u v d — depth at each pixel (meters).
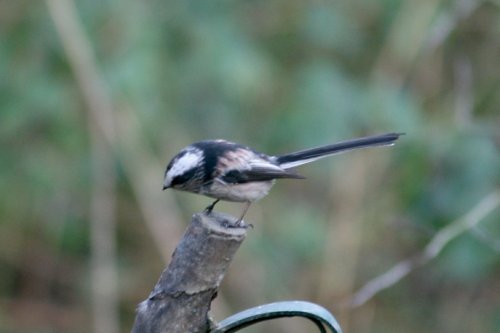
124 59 11.91
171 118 12.64
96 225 12.98
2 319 13.81
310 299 12.91
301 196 13.63
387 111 12.21
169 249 12.66
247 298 13.12
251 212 13.20
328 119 12.34
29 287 13.98
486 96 13.80
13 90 12.16
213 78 12.20
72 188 12.98
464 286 14.27
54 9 12.10
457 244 11.98
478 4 12.77
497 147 12.42
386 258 13.51
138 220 13.65
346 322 12.68
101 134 12.61
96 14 12.18
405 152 12.23
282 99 12.97
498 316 14.06
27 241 13.76
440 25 12.58
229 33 12.36
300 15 13.29
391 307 14.66
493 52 13.85
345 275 12.90
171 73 12.27
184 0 12.43
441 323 14.35
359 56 13.59
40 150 12.83
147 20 12.16
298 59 13.41
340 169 13.01
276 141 12.74
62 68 12.34
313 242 12.91
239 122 13.02
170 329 5.14
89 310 13.81
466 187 12.12
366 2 13.34
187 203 12.97
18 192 12.91
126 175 12.86
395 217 12.44
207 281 5.12
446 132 12.20
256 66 12.24
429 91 13.56
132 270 13.72
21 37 12.41
